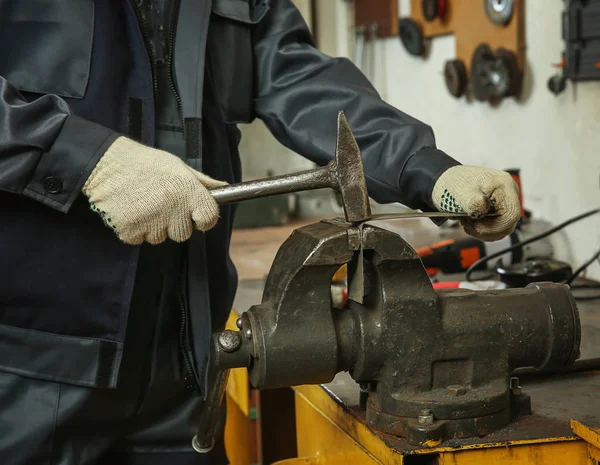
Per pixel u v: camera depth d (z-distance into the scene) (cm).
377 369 98
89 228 112
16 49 111
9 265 111
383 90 309
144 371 125
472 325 98
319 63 131
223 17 125
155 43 121
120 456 131
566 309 101
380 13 301
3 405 113
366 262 101
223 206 127
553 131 206
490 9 222
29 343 113
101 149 99
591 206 194
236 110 129
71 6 112
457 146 257
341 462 113
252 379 98
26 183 101
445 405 96
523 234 198
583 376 123
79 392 115
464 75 242
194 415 132
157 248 120
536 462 96
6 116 99
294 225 312
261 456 190
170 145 121
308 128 126
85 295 113
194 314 123
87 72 113
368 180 121
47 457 115
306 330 95
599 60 184
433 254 191
